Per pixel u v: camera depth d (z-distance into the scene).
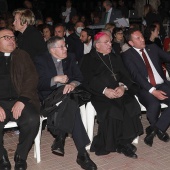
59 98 3.28
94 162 3.42
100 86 3.68
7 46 3.28
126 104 3.54
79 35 6.14
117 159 3.49
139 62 4.01
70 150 3.74
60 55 3.51
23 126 3.17
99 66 3.81
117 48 5.18
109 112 3.44
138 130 3.58
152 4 10.72
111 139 3.49
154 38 5.44
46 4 15.65
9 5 15.12
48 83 3.43
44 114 3.30
